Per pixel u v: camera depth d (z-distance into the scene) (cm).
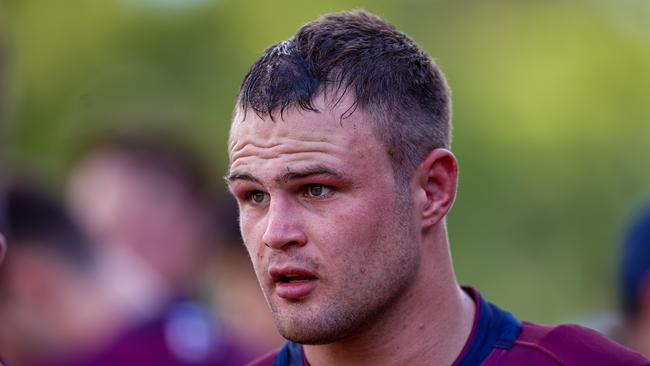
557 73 3806
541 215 3597
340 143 898
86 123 3325
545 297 3569
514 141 3650
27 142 3597
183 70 3722
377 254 911
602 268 3569
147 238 1981
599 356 970
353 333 934
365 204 903
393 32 973
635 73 3862
